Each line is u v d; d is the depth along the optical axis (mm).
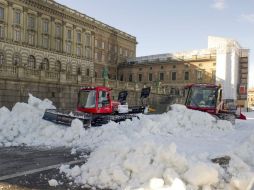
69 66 64812
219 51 68562
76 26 66688
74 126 15320
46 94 33531
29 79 31297
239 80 68812
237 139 13891
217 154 8719
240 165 7738
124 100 35562
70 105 36688
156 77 82625
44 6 57312
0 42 49000
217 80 67875
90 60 71688
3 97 28828
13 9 51406
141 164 7887
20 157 11367
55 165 10016
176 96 60844
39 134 15516
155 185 7184
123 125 16641
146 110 30188
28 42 54438
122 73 86875
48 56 58906
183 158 7793
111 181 7855
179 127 16250
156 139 12828
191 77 76812
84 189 7609
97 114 20172
